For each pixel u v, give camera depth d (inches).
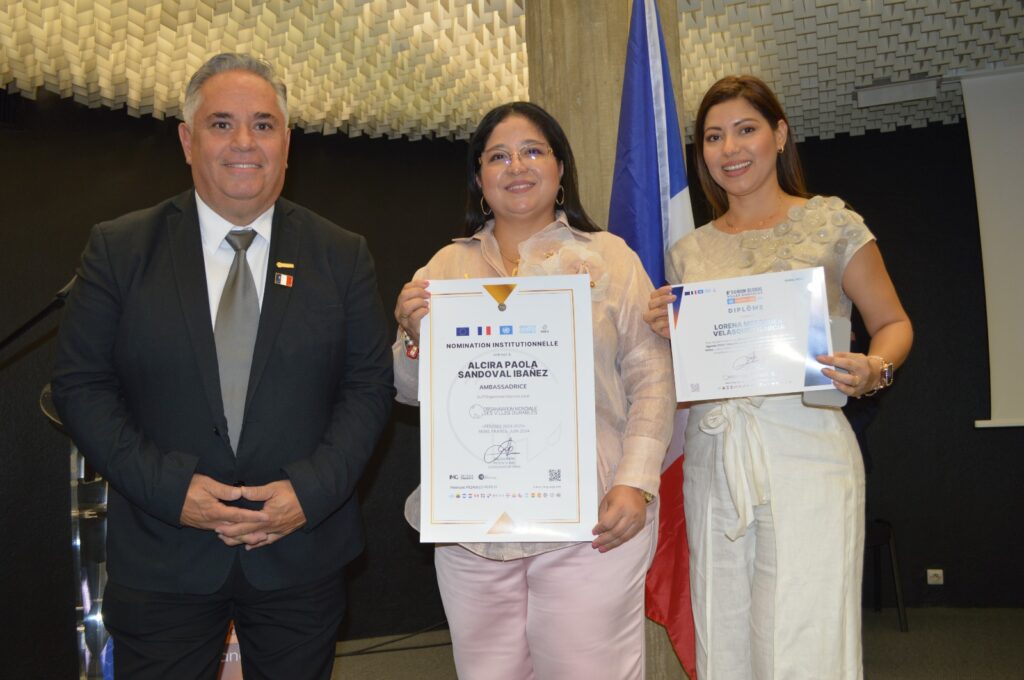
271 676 72.8
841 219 79.2
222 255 75.2
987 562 229.9
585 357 70.0
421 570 222.2
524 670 75.1
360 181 222.2
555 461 69.1
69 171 185.2
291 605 72.3
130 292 71.6
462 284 71.7
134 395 71.0
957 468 232.7
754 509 78.4
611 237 79.5
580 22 114.0
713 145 84.5
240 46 173.0
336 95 193.3
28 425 176.2
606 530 68.1
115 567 70.6
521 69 199.6
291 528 68.9
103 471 67.8
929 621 218.8
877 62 203.6
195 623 70.3
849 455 77.4
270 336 71.8
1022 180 211.6
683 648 91.8
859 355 71.6
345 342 76.8
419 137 223.6
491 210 83.0
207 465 69.1
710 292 73.7
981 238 215.8
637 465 71.1
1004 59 205.8
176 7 154.9
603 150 112.6
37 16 149.9
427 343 71.1
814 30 186.1
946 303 235.3
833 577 75.5
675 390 76.4
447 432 69.9
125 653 69.8
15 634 171.8
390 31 174.6
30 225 179.6
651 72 103.2
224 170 71.7
